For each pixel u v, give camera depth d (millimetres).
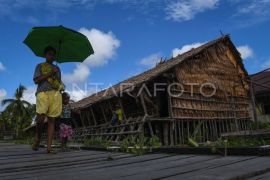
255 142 7176
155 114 14227
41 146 9453
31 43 6145
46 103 5941
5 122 52625
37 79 5934
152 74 14008
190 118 14953
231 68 18250
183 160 4633
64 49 6262
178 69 15141
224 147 5266
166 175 3219
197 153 5578
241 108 18203
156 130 14500
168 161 4559
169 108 14227
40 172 3695
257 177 3262
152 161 4617
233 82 18141
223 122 16859
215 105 16562
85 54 6367
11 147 8961
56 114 6129
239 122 17812
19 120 50938
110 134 12453
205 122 15680
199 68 16266
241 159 4543
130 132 11539
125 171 3598
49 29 5820
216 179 2936
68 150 7277
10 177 3363
